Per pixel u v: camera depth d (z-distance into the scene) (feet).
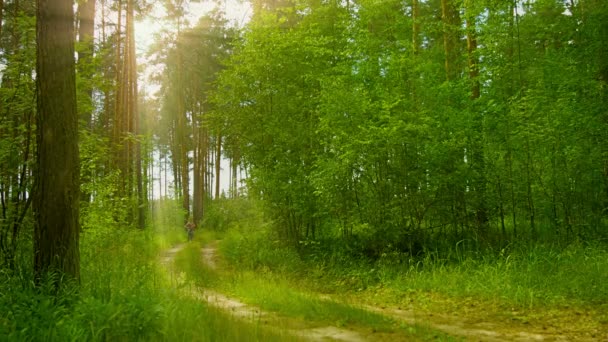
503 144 38.55
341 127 40.93
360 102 40.45
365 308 28.86
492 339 21.77
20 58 27.55
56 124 21.77
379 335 22.22
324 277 40.70
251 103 53.98
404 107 41.39
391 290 34.35
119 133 73.00
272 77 51.98
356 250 43.04
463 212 40.06
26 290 20.21
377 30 51.21
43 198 21.59
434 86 41.91
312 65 51.70
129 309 18.78
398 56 42.86
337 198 41.73
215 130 57.93
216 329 20.33
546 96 38.55
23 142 27.27
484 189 39.32
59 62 21.91
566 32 46.85
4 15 39.58
